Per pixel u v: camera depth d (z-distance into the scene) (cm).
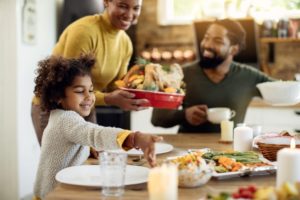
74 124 142
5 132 330
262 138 166
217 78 262
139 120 413
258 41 427
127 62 233
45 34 385
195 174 115
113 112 400
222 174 125
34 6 355
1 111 330
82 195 111
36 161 370
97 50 206
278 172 108
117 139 129
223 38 254
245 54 408
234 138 171
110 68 217
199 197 109
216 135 221
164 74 180
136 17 212
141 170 132
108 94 183
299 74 429
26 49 344
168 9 470
